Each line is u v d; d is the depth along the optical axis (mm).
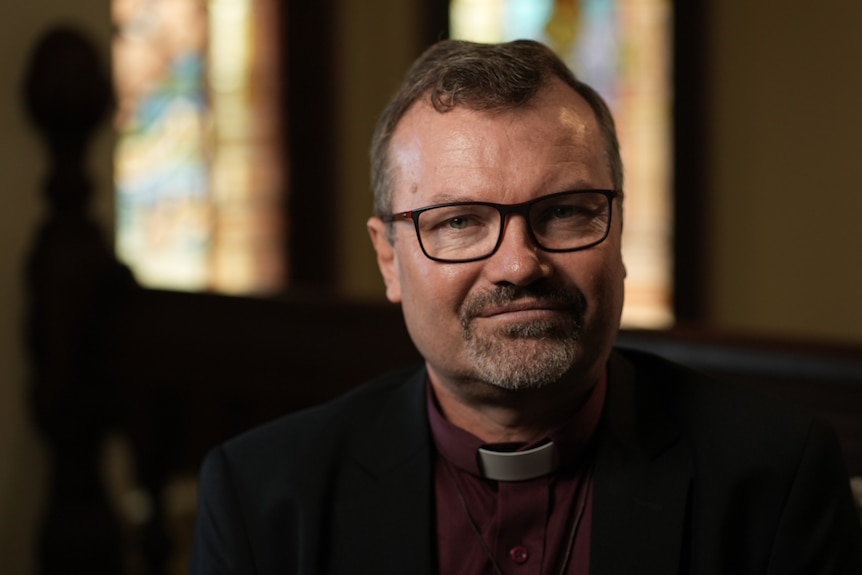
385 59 8594
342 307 4094
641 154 9578
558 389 2082
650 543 2121
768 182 9484
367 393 2510
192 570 2396
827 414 2963
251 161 8102
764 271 9555
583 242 2055
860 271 9375
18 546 4758
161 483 4590
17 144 4660
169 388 4484
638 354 2488
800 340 3117
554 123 2049
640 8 9461
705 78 9445
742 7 9398
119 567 4809
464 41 2215
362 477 2330
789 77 9383
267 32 8133
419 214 2074
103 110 4762
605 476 2189
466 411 2229
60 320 4617
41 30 4723
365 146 8594
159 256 7680
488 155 2027
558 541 2189
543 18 9281
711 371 3168
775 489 2145
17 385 4723
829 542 2137
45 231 4688
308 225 8359
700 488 2168
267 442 2439
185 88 7723
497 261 2006
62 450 4707
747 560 2145
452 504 2273
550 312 2020
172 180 7695
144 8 7488
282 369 4176
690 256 9562
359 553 2250
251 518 2338
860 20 9180
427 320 2096
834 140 9328
